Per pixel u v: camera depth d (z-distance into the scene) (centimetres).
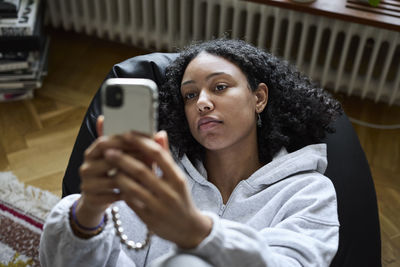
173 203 51
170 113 110
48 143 186
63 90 212
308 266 80
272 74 110
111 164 52
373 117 200
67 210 71
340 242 108
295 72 122
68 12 235
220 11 200
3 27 182
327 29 209
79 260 72
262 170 100
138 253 98
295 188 97
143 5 210
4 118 196
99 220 70
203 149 109
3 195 163
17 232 152
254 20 201
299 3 171
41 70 204
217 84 96
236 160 101
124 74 121
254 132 102
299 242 82
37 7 197
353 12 168
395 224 158
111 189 56
